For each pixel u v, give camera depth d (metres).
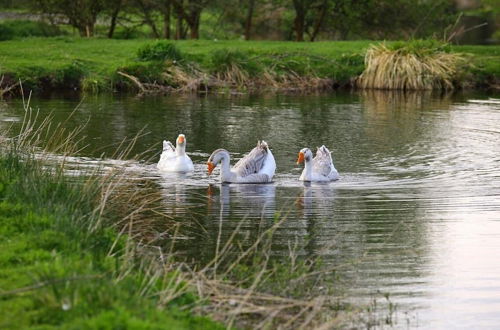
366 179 17.69
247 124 23.83
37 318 8.12
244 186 17.11
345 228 13.81
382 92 32.56
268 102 28.62
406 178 17.70
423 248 12.80
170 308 8.98
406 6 44.19
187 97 29.53
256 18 46.50
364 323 9.99
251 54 34.09
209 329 8.71
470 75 34.25
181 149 18.41
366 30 45.78
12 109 25.08
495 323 10.09
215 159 17.34
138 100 28.20
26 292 8.66
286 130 23.06
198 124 23.58
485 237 13.41
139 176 17.56
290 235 13.34
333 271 11.62
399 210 15.02
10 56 31.97
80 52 33.75
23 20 41.28
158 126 23.06
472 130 23.50
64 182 12.81
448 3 46.66
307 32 46.34
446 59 34.34
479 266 12.04
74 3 39.81
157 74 31.19
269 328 9.47
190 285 9.96
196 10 40.41
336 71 33.56
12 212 11.23
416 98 30.86
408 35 45.56
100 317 7.92
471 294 10.98
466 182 17.33
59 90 30.08
